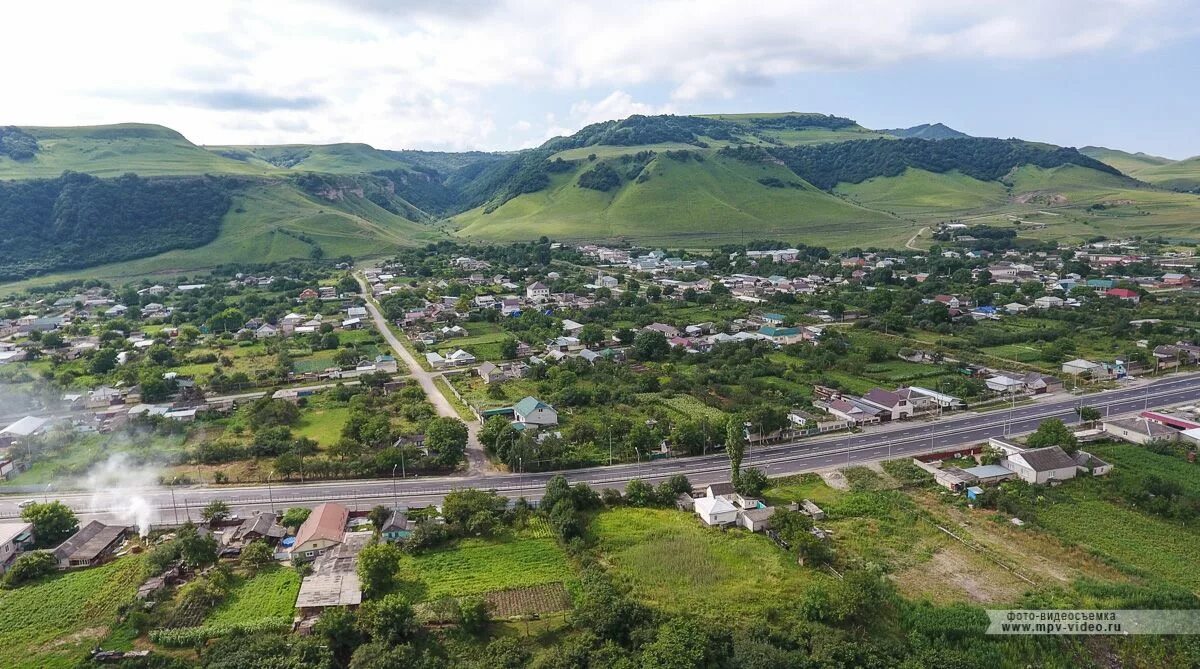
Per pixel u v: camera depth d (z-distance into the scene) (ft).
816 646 205.46
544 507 296.92
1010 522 280.92
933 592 234.79
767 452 368.27
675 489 314.14
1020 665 202.69
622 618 216.74
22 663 208.33
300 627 221.05
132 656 208.54
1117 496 297.94
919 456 351.46
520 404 423.64
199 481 340.59
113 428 411.34
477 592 241.14
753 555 260.83
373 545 249.96
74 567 262.26
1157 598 223.92
